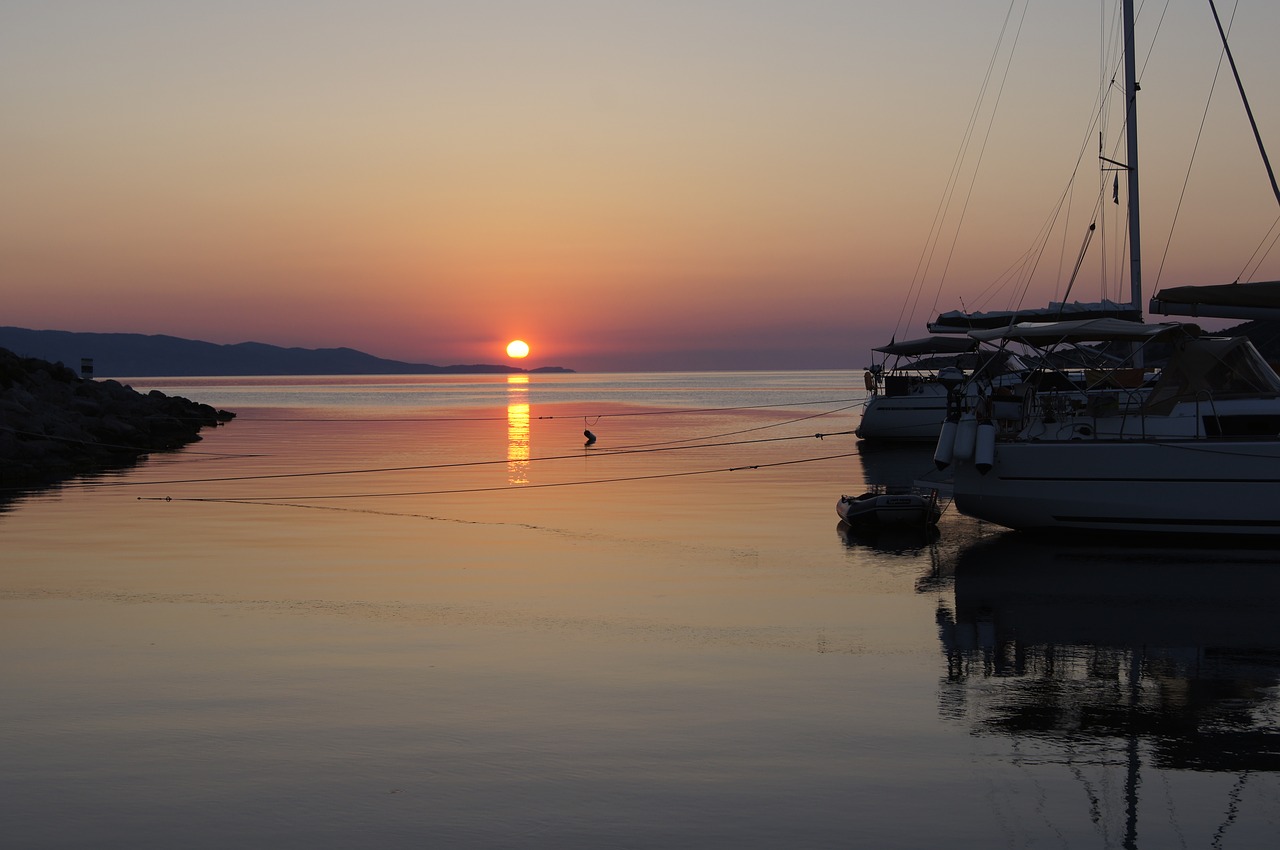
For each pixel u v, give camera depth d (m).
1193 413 18.48
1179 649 12.25
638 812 7.93
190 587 16.23
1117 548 18.34
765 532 21.62
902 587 15.99
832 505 26.05
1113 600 14.71
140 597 15.49
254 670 11.66
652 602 15.11
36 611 14.58
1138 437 18.55
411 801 8.14
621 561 18.44
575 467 37.50
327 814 7.93
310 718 10.02
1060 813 7.91
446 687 11.00
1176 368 18.92
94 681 11.23
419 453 44.03
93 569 17.72
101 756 9.08
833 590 15.84
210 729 9.73
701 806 8.03
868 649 12.47
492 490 30.05
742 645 12.68
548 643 12.80
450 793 8.28
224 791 8.34
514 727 9.76
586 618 14.11
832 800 8.13
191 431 56.38
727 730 9.66
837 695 10.69
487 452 44.69
